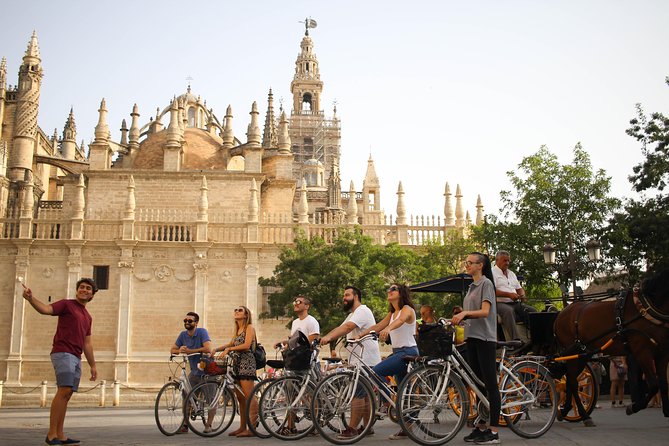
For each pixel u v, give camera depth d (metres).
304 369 12.16
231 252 49.06
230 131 60.22
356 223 51.97
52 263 48.31
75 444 11.46
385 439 11.83
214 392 13.30
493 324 11.11
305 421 12.38
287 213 58.25
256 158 55.84
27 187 49.66
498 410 10.75
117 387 35.94
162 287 48.19
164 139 60.00
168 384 14.08
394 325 11.95
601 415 16.86
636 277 33.38
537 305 37.28
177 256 48.69
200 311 47.69
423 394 10.86
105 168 54.03
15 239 47.78
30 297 11.45
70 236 49.16
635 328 13.00
